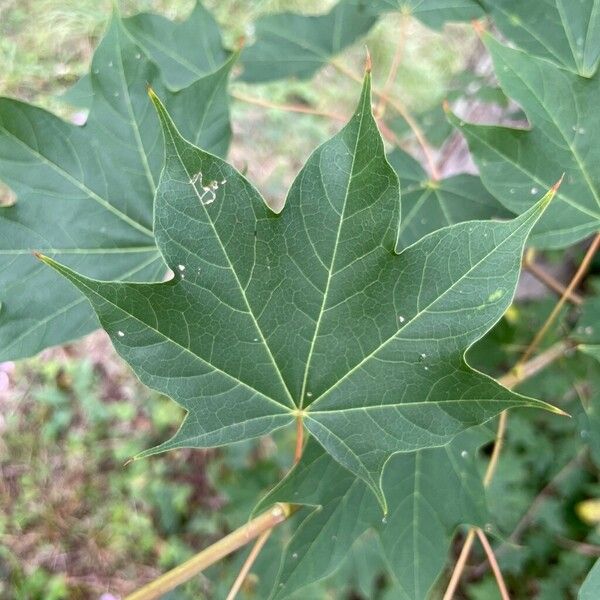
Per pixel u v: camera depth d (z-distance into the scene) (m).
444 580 0.43
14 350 0.21
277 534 0.35
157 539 0.51
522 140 0.20
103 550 0.52
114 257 0.22
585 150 0.20
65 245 0.22
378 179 0.15
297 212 0.15
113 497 0.53
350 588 0.42
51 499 0.53
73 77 0.63
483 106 0.37
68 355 0.55
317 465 0.19
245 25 0.65
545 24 0.23
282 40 0.29
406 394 0.16
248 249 0.15
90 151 0.22
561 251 0.37
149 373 0.15
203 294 0.15
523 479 0.39
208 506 0.51
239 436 0.16
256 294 0.16
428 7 0.24
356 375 0.16
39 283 0.21
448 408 0.15
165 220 0.15
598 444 0.25
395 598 0.40
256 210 0.15
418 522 0.21
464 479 0.21
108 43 0.22
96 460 0.53
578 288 0.39
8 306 0.21
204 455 0.52
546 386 0.28
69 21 0.65
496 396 0.15
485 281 0.15
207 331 0.16
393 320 0.16
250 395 0.16
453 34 0.66
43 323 0.21
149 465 0.53
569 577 0.38
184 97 0.22
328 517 0.20
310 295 0.16
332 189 0.15
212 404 0.16
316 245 0.16
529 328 0.30
